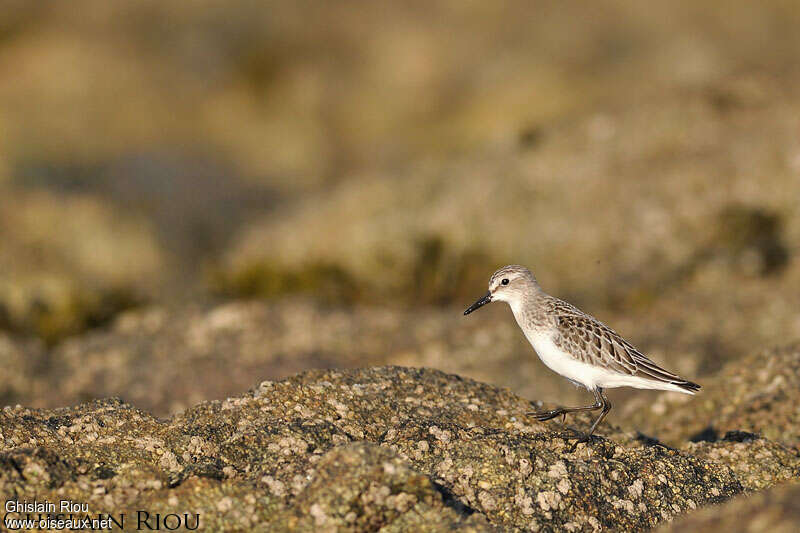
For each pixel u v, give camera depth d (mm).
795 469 8672
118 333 17672
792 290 17469
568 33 37062
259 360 15883
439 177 22938
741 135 21219
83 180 27984
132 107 32812
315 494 7000
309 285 20766
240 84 35812
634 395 14164
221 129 33406
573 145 22359
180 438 8297
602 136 22312
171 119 33125
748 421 11242
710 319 16906
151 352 16484
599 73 35219
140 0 37594
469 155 24422
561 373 9688
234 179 30531
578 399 14422
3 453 7543
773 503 6574
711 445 9102
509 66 36250
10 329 19297
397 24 38562
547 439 8570
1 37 35438
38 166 27859
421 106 35719
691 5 37406
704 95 22938
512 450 7867
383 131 34719
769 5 37250
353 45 37906
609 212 20188
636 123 22484
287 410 8930
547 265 19719
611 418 13164
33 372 15969
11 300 19641
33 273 21125
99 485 7477
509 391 10078
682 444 10227
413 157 32656
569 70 35438
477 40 37656
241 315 17844
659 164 21078
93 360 16359
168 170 29828
